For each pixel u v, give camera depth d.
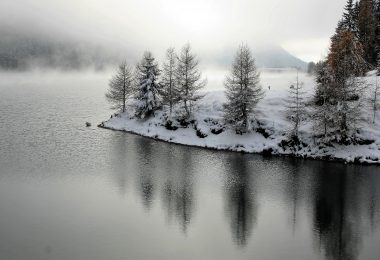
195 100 62.94
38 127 68.06
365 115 54.00
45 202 35.38
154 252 27.25
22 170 44.28
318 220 32.84
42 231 29.80
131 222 31.92
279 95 63.78
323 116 50.84
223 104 58.56
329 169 46.59
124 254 26.84
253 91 56.50
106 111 87.12
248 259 26.66
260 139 55.25
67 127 68.94
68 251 26.94
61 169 45.12
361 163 48.31
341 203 36.34
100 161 48.94
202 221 32.53
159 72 68.44
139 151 54.44
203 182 42.03
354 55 59.03
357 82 52.25
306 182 42.03
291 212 34.47
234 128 57.28
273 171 45.94
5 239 28.39
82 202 35.69
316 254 27.38
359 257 26.97
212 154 53.47
